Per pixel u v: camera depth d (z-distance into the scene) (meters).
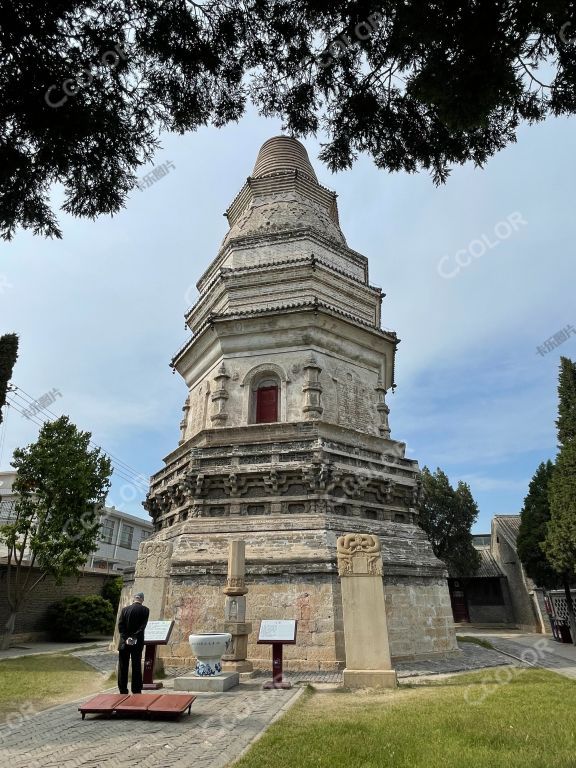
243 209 36.16
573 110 10.97
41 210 11.11
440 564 22.83
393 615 20.28
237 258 31.25
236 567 17.23
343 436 24.83
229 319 27.12
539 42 9.65
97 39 9.91
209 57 10.77
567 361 34.19
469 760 7.28
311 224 32.84
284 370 26.53
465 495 54.72
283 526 21.66
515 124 11.45
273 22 10.54
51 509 31.23
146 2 9.90
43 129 10.04
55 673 18.33
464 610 55.12
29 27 9.28
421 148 12.09
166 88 11.09
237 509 22.98
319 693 13.61
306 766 7.24
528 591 46.41
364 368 29.09
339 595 19.20
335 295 29.81
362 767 7.14
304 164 38.06
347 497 23.39
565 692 12.71
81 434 33.22
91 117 10.20
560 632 33.06
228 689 14.16
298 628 18.73
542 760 7.24
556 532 31.69
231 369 27.27
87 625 35.25
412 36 9.37
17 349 32.81
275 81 11.62
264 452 23.55
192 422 29.41
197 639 14.64
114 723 10.31
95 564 55.38
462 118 9.66
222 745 8.66
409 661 19.67
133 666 13.15
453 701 11.73
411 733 8.82
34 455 31.20
